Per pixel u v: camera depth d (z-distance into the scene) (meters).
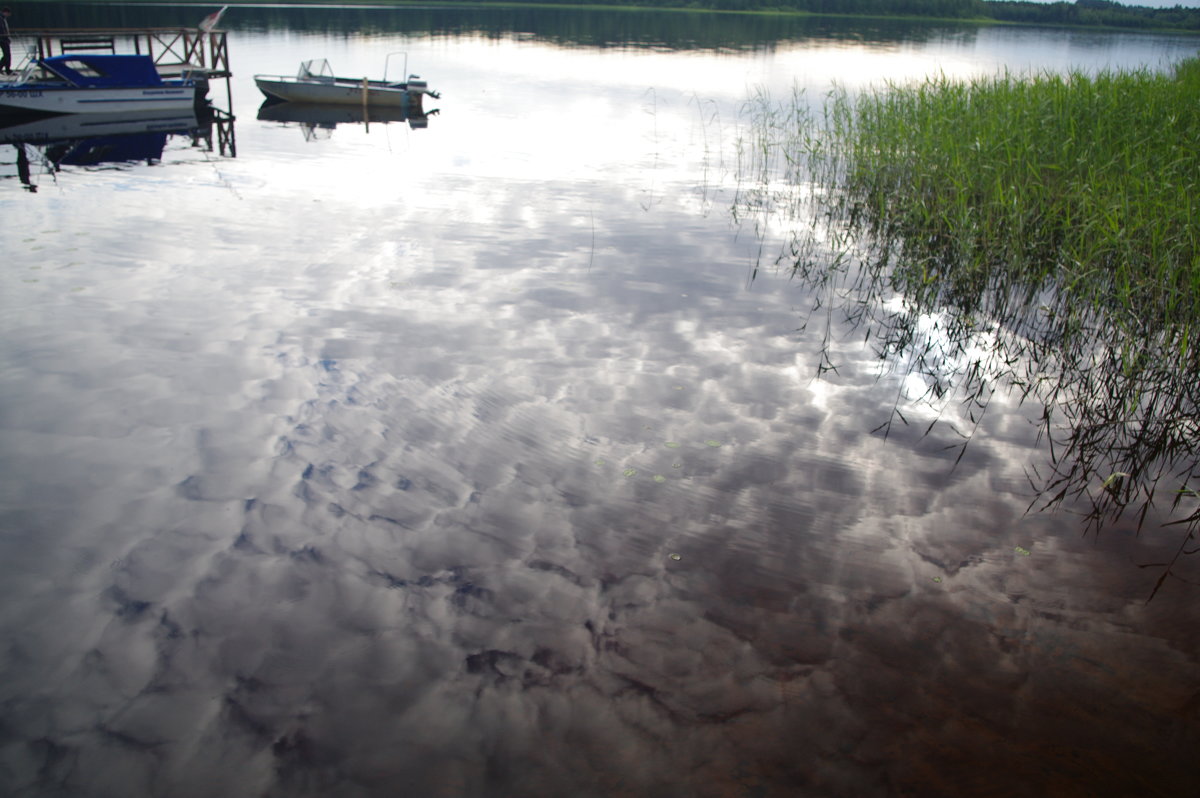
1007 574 3.57
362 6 85.75
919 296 6.99
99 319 6.20
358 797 2.49
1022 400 5.26
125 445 4.48
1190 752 2.66
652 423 4.84
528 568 3.56
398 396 5.09
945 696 2.89
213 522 3.83
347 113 19.14
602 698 2.87
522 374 5.43
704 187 11.46
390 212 9.64
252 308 6.48
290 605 3.31
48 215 9.20
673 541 3.76
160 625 3.19
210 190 10.65
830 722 2.78
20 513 3.87
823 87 23.34
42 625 3.17
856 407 5.13
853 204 10.46
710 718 2.79
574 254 8.21
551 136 15.74
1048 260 7.21
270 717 2.78
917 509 4.05
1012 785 2.53
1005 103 10.55
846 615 3.30
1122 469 4.47
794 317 6.64
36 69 16.30
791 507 4.04
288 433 4.63
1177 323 5.44
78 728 2.72
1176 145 8.29
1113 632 3.22
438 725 2.75
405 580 3.47
